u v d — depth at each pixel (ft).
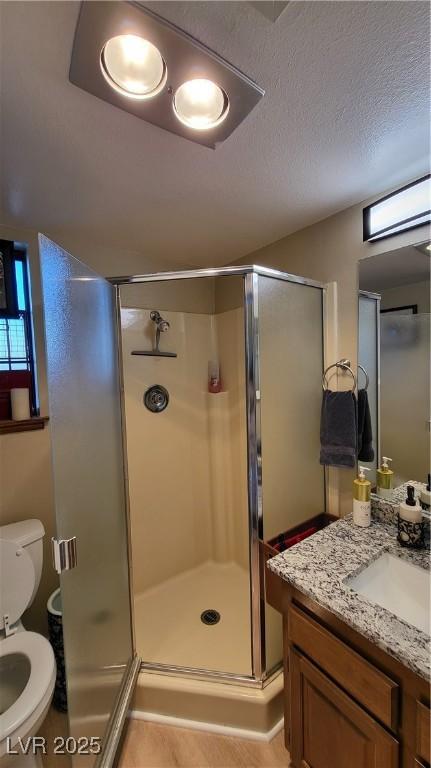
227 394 7.02
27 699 3.27
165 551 6.73
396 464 4.16
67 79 2.43
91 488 3.79
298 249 5.32
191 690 4.27
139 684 4.44
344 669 2.76
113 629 4.31
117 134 3.04
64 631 3.02
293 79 2.50
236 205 4.49
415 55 2.32
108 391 4.55
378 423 4.36
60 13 2.00
